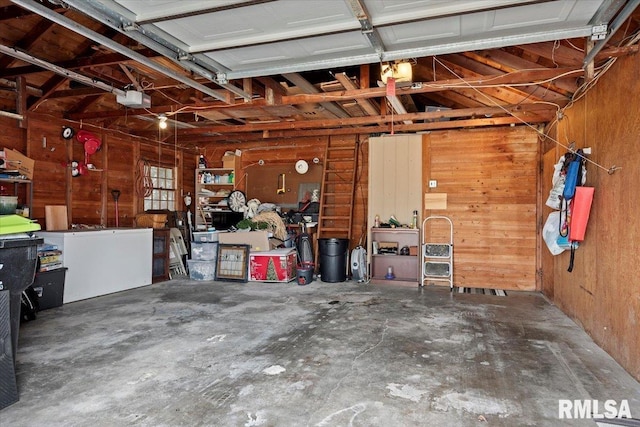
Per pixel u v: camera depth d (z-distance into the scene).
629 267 2.81
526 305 4.82
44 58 4.60
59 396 2.44
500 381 2.65
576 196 3.58
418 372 2.79
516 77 3.64
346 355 3.11
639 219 2.68
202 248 6.44
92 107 6.12
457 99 6.01
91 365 2.91
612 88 3.15
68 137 5.78
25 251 2.52
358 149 7.12
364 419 2.17
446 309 4.59
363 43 2.78
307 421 2.15
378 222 6.44
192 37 2.67
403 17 2.39
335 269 6.25
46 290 4.47
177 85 4.82
